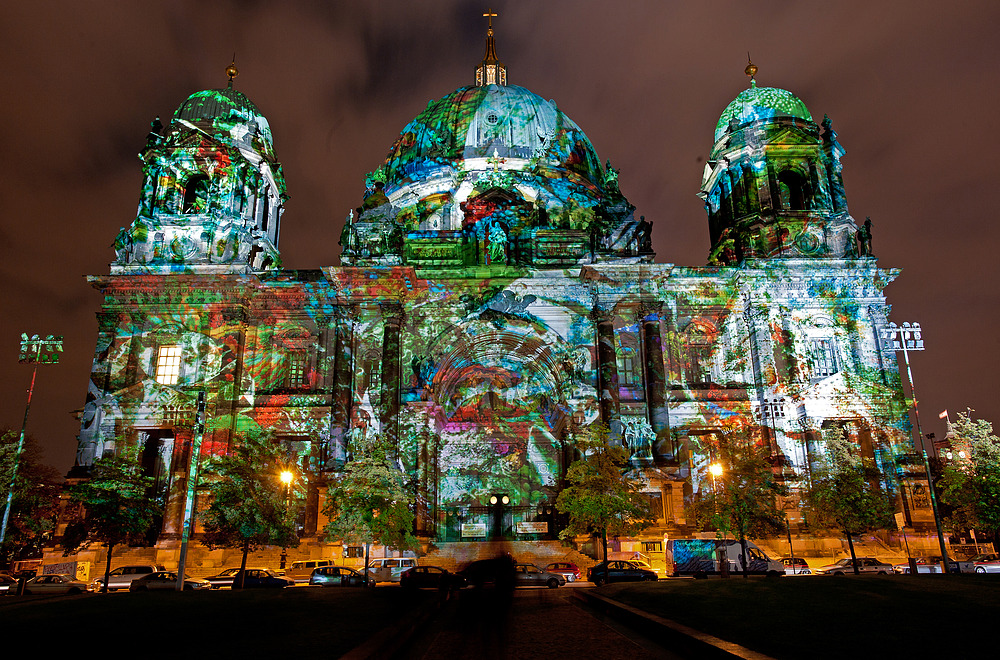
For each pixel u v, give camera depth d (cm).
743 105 7106
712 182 7381
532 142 7681
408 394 5997
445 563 5269
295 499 5928
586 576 4600
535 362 6631
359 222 6456
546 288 6306
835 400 6066
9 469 4800
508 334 6350
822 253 6581
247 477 4531
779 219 6594
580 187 7469
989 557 4962
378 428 5900
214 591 2555
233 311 6225
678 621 1702
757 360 6194
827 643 1320
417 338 6225
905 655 1190
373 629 1571
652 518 4647
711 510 4359
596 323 6178
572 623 1980
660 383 5988
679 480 5641
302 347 6538
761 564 4131
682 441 6016
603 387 5959
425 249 6675
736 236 6806
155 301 6269
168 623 1633
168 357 6256
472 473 6762
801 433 5981
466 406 6956
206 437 5878
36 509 5206
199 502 5616
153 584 4200
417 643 1653
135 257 6444
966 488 4288
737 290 6450
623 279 6247
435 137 7769
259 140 7181
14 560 5706
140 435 6078
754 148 6838
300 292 6369
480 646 1528
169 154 6712
